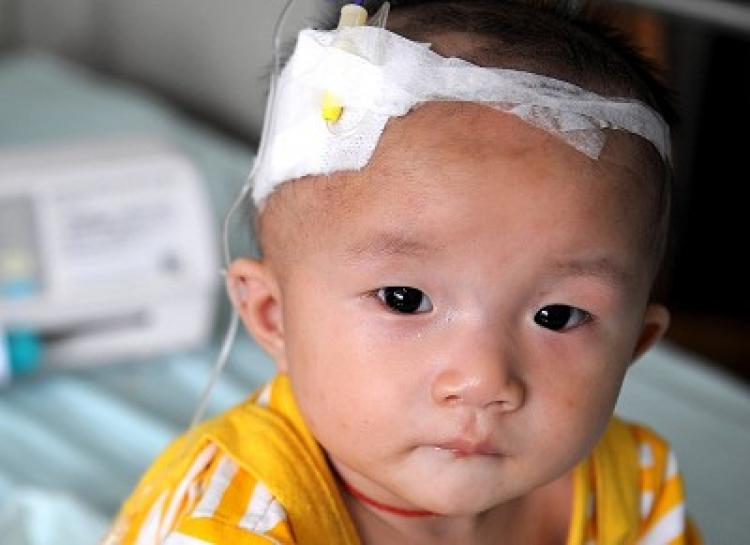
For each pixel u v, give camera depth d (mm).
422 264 790
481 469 805
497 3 915
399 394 800
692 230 2621
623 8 1694
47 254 1624
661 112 888
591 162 801
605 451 1022
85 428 1571
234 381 1659
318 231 832
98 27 2807
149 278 1655
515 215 779
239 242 1521
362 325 811
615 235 808
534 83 814
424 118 803
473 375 779
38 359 1626
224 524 837
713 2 1571
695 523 1438
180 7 2598
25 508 1402
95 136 2217
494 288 788
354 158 810
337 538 878
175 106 2666
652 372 1727
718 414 1647
